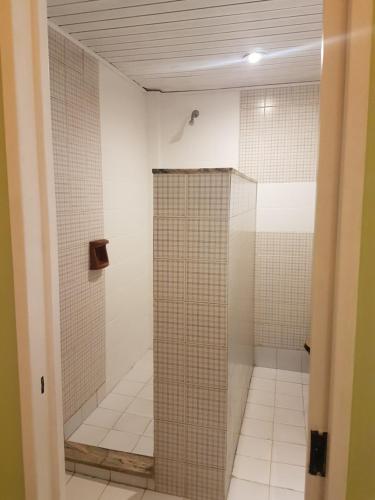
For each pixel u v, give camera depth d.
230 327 1.67
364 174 0.60
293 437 2.18
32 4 0.83
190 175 1.52
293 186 2.88
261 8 1.72
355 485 0.68
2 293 0.88
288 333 3.03
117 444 2.09
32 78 0.84
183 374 1.67
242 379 2.28
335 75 0.60
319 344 0.66
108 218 2.54
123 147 2.72
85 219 2.25
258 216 2.96
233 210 1.65
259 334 3.09
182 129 3.07
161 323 1.66
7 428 0.93
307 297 2.95
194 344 1.64
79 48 2.12
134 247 2.99
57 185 1.96
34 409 0.90
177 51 2.24
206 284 1.58
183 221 1.56
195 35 2.02
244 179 2.08
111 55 2.31
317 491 0.70
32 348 0.88
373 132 0.59
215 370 1.63
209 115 3.00
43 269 0.91
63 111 1.99
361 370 0.65
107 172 2.50
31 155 0.85
